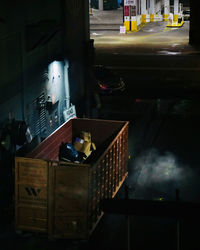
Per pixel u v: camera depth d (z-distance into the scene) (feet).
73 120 49.47
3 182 40.73
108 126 48.78
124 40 116.06
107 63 91.50
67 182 36.99
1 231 39.06
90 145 48.32
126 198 27.32
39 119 49.26
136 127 62.13
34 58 47.50
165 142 57.31
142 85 78.59
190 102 70.74
